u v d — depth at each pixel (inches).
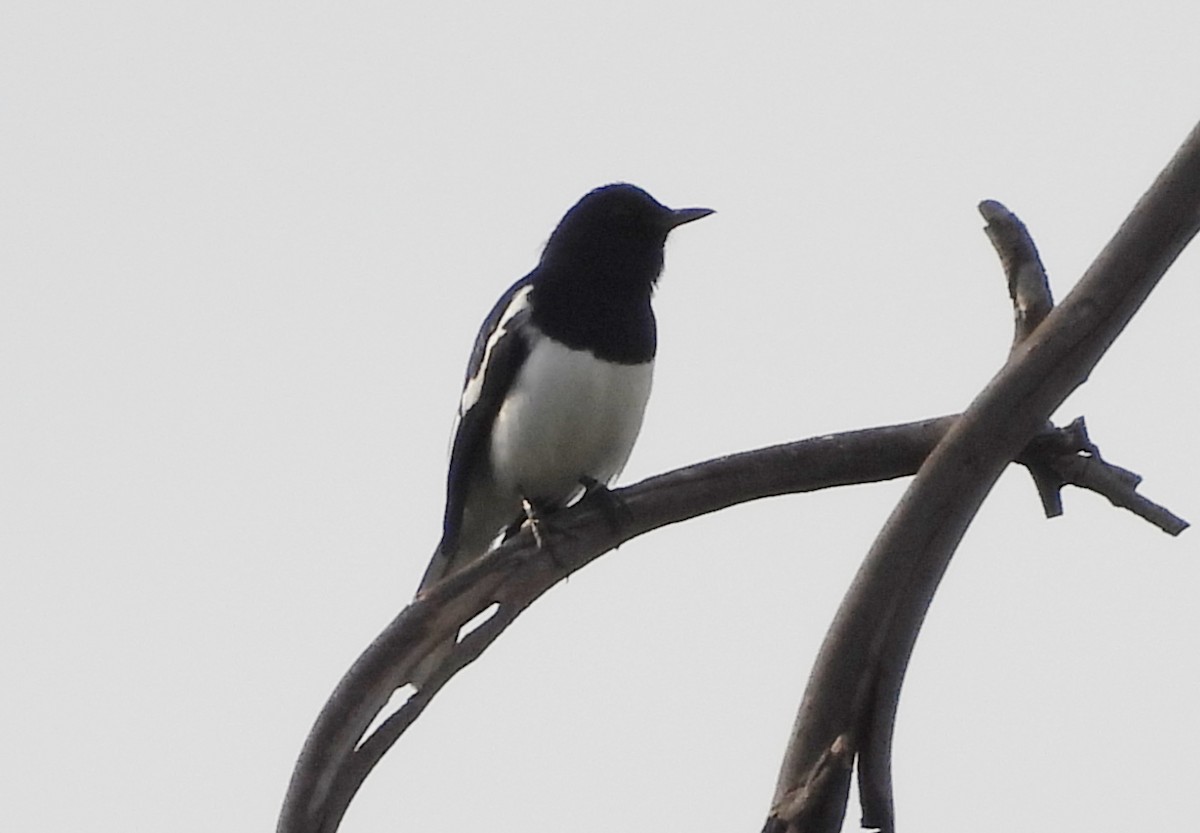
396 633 327.9
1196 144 285.1
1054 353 285.4
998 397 287.9
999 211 326.3
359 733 325.1
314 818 319.0
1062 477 333.7
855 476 343.0
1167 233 285.9
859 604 283.6
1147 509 331.6
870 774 282.8
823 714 281.7
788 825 277.7
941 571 287.7
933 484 285.3
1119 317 290.4
